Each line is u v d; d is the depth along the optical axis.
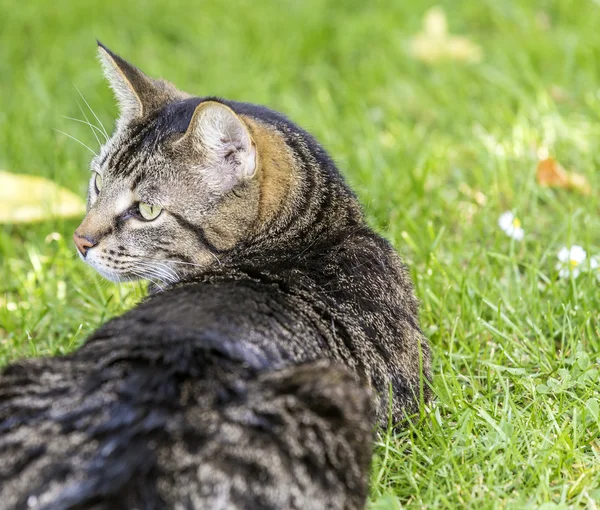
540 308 5.51
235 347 3.66
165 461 3.18
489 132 7.59
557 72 8.33
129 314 4.04
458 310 5.66
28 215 6.58
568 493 4.13
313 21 9.64
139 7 10.23
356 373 4.17
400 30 9.49
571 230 6.07
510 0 9.69
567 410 4.69
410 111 8.20
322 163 5.03
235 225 4.75
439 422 4.57
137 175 4.80
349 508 3.52
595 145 7.12
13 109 8.22
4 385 3.56
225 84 8.63
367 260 4.64
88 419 3.33
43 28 9.85
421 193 6.71
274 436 3.31
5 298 6.01
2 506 3.14
